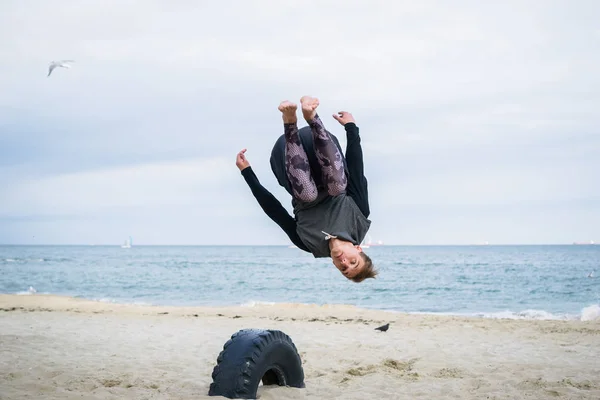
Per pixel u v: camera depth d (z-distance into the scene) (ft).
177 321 48.47
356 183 14.65
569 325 47.55
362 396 21.11
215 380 19.26
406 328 44.50
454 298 99.25
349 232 14.53
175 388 22.00
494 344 36.35
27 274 157.07
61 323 45.01
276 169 15.38
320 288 120.47
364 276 14.85
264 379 21.33
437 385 23.27
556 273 158.30
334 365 27.99
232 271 181.37
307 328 43.96
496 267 190.60
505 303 90.12
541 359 30.45
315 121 13.74
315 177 14.55
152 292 111.55
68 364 26.61
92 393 20.65
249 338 19.71
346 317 52.95
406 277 147.02
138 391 21.20
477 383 23.97
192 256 347.15
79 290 112.37
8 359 27.17
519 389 22.94
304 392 20.39
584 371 26.84
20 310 55.06
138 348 32.60
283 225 15.26
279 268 200.64
